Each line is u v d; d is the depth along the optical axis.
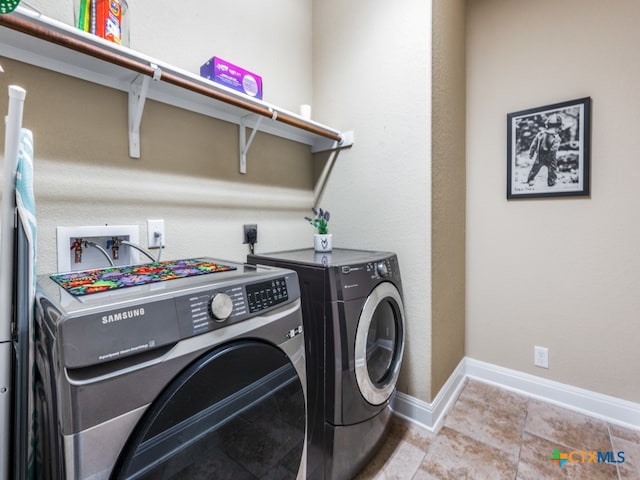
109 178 1.16
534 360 1.83
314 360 1.21
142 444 0.55
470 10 1.98
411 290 1.61
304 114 1.79
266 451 0.81
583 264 1.67
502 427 1.54
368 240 1.80
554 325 1.76
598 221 1.62
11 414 0.61
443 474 1.25
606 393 1.62
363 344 1.22
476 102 1.97
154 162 1.29
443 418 1.62
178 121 1.37
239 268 0.98
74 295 0.63
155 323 0.58
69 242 1.06
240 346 0.72
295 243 1.97
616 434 1.48
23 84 0.97
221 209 1.55
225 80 1.36
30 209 0.68
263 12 1.78
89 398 0.50
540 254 1.79
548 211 1.76
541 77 1.75
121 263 1.20
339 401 1.16
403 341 1.49
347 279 1.19
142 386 0.56
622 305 1.57
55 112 1.03
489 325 1.98
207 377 0.65
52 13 1.04
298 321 0.92
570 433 1.49
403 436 1.48
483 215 1.97
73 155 1.08
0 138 0.93
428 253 1.55
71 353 0.49
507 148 1.86
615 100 1.55
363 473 1.26
